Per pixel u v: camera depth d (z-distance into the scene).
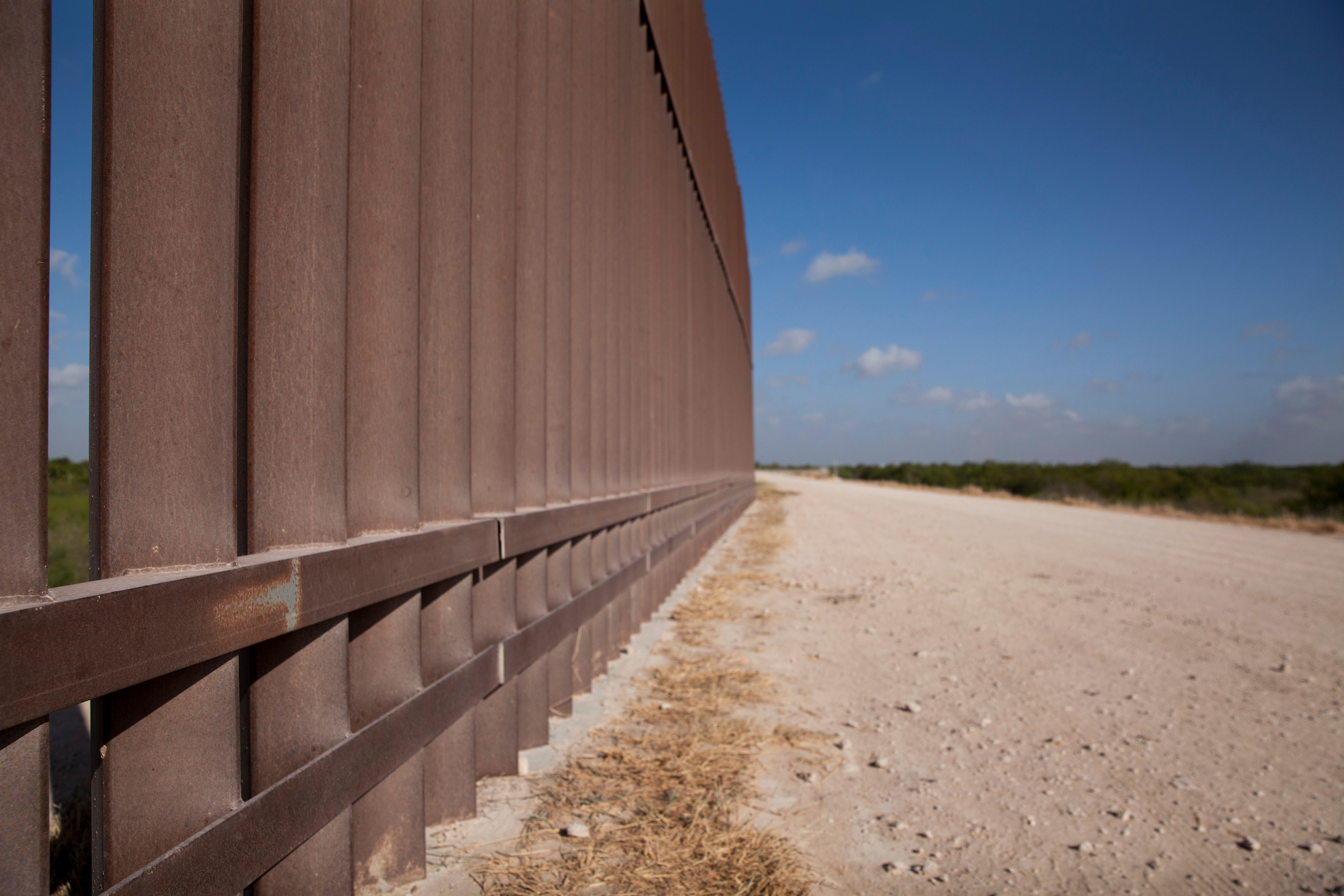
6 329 1.07
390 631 2.24
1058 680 5.22
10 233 1.08
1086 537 15.45
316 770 1.79
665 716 4.23
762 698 4.65
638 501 5.55
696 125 9.02
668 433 7.22
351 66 2.05
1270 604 8.13
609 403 4.89
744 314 19.70
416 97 2.30
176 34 1.39
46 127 1.12
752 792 3.32
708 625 6.68
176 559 1.40
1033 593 8.72
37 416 1.11
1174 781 3.54
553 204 3.83
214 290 1.48
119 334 1.30
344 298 1.92
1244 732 4.23
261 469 1.70
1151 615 7.48
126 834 1.36
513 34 3.20
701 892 2.50
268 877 1.78
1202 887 2.63
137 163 1.33
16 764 1.07
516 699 3.46
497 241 3.07
